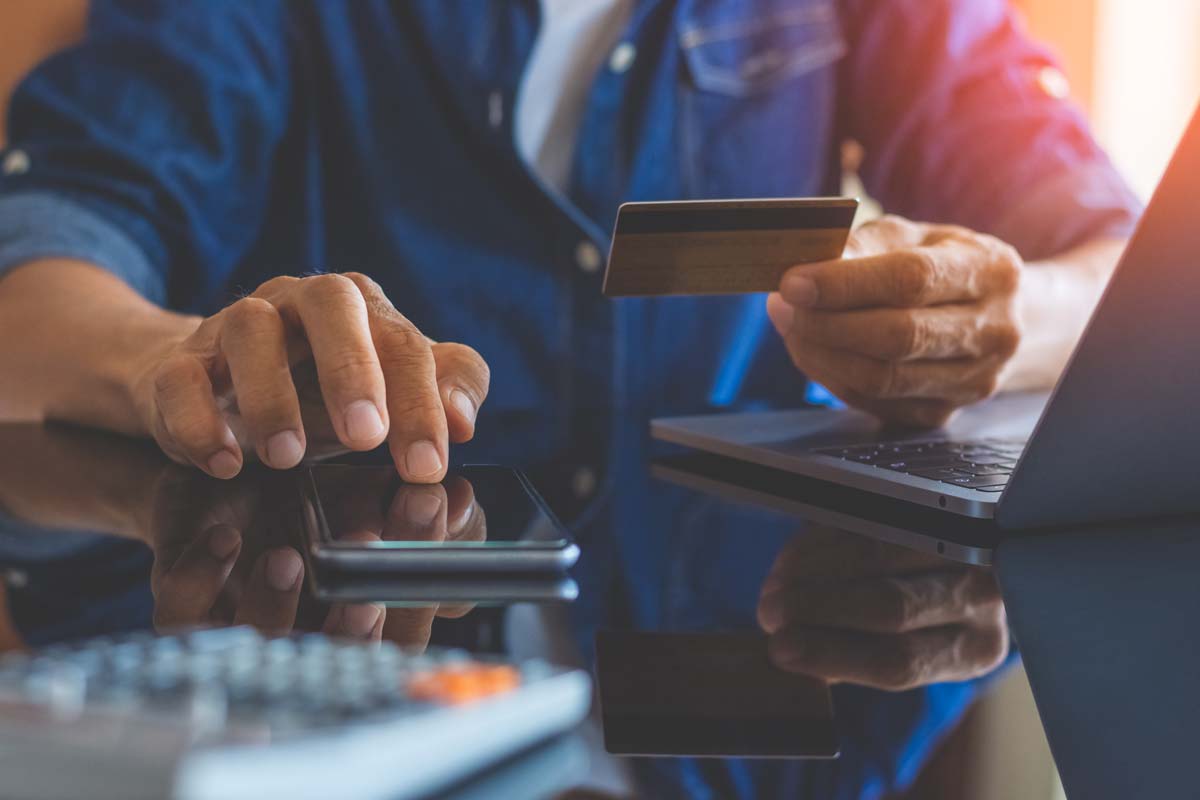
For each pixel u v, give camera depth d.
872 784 0.31
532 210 1.39
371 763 0.22
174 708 0.23
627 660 0.39
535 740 0.27
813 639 0.42
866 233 0.83
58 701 0.24
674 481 0.73
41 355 0.86
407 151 1.41
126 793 0.20
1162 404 0.52
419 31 1.40
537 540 0.46
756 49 1.55
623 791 0.28
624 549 0.57
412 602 0.42
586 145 1.44
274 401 0.59
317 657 0.28
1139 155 2.79
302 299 0.63
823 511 0.64
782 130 1.55
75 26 1.59
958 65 1.54
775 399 1.39
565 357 1.38
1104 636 0.42
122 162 1.15
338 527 0.48
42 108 1.21
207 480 0.66
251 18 1.35
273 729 0.22
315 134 1.42
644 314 1.41
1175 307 0.48
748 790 0.30
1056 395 0.51
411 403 0.59
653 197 1.48
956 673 0.39
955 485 0.60
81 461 0.72
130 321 0.87
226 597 0.42
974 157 1.49
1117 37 2.75
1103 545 0.55
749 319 1.48
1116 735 0.34
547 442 0.88
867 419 0.86
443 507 0.53
